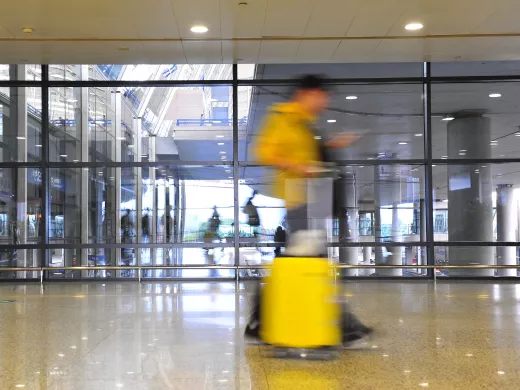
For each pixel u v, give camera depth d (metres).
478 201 13.39
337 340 4.97
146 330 6.35
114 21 8.99
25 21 8.93
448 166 13.08
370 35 9.84
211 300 9.00
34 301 9.09
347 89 13.01
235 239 12.73
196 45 10.34
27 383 4.18
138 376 4.36
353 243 12.81
